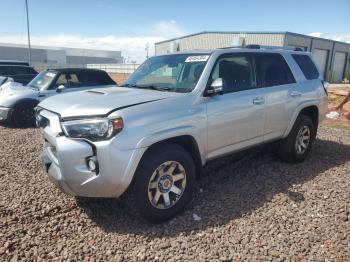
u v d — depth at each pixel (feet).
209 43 124.47
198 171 13.58
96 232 11.44
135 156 10.93
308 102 18.16
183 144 13.23
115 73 159.33
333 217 12.27
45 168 12.53
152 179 11.58
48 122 12.12
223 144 14.19
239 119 14.52
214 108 13.46
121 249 10.48
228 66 14.70
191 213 12.69
